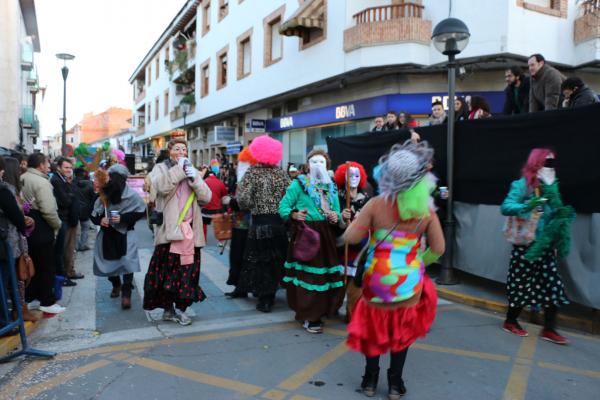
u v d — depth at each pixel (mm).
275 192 5223
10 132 22000
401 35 12062
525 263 4398
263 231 5172
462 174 6230
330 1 13820
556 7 12367
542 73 6605
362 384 3383
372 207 3066
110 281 6199
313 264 4605
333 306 4723
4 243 4012
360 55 12586
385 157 3115
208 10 25062
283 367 3822
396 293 2994
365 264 3125
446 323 4926
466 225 6191
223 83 23047
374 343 3121
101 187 5145
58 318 5020
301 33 15117
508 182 5527
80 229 9430
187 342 4355
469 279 6609
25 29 34344
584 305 4703
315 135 16594
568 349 4203
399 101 12820
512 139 5480
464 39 6121
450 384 3504
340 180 4879
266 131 19531
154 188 4598
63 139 16625
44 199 4875
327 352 4145
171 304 4902
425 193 2924
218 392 3389
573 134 4758
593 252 4559
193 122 27109
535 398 3291
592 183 4566
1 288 4059
